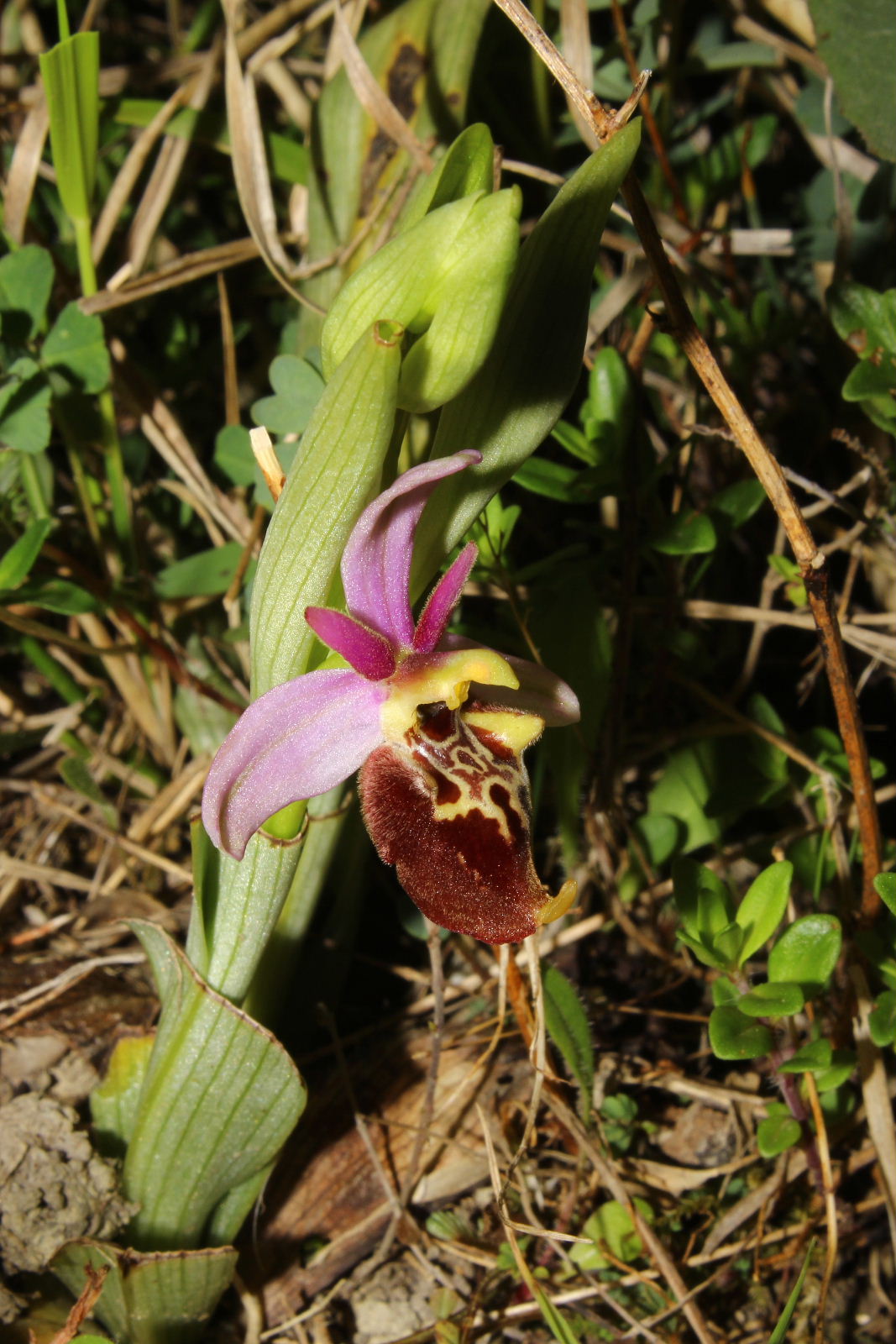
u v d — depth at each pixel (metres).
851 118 0.16
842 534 0.17
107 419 0.17
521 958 0.16
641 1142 0.16
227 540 0.18
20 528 0.17
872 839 0.14
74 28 0.22
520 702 0.14
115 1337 0.14
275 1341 0.15
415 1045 0.16
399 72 0.16
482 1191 0.15
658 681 0.17
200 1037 0.13
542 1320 0.15
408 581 0.13
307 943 0.16
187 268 0.17
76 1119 0.14
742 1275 0.15
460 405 0.12
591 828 0.16
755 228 0.19
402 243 0.12
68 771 0.17
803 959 0.14
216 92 0.18
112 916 0.17
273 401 0.15
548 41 0.12
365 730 0.13
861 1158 0.15
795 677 0.19
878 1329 0.15
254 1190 0.14
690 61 0.18
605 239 0.17
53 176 0.18
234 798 0.12
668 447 0.19
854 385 0.15
